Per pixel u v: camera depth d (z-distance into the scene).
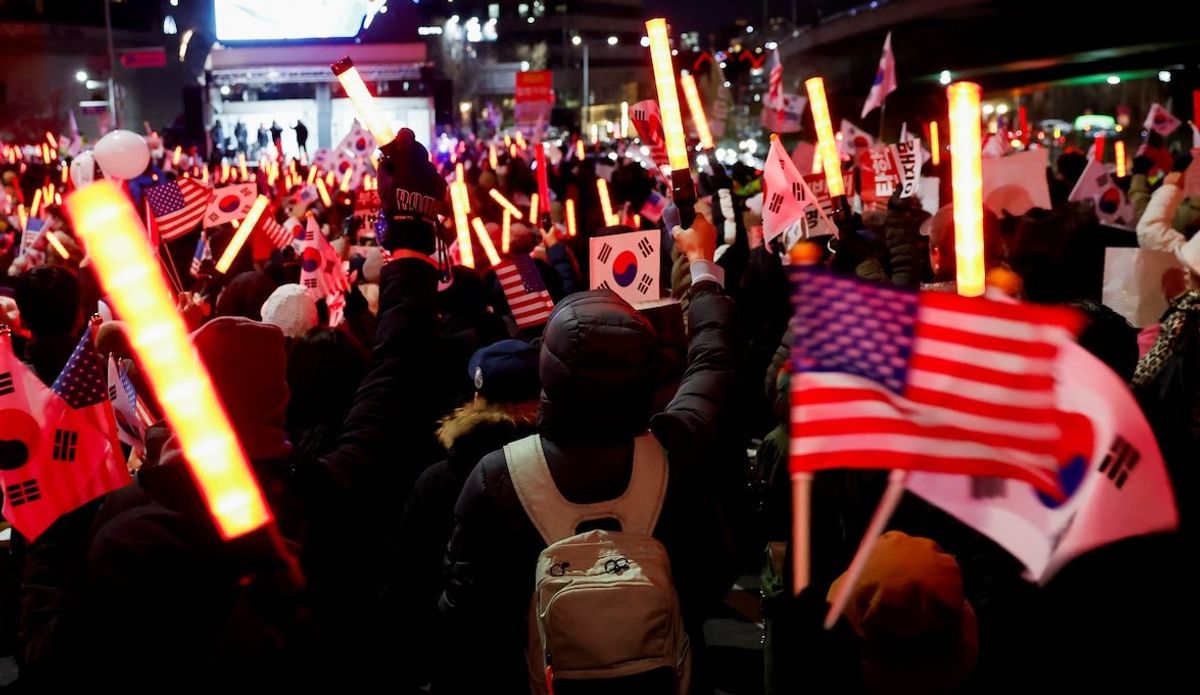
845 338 1.72
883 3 50.66
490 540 2.58
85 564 2.12
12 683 4.57
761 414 6.07
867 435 1.71
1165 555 2.60
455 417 3.37
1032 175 8.82
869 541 1.71
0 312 5.80
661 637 2.37
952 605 2.25
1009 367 1.71
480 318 5.70
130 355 3.97
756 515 3.89
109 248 1.51
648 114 8.18
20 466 2.64
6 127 63.84
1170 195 6.74
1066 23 45.44
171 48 67.50
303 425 3.55
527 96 24.11
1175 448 2.77
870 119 68.94
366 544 3.14
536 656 2.46
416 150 2.94
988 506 1.78
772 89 13.98
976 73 58.19
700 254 3.22
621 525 2.55
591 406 2.55
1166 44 44.78
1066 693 2.64
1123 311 5.87
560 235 8.56
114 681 2.10
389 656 3.53
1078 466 1.80
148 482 2.11
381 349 2.84
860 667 2.37
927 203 11.11
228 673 2.13
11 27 63.84
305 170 18.89
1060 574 2.64
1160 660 2.59
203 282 6.60
